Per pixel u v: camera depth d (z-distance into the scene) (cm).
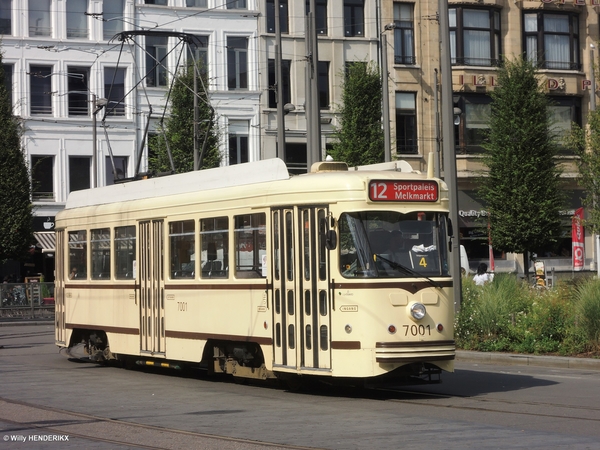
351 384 1388
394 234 1372
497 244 4238
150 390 1526
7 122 4325
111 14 4688
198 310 1614
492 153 4241
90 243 1991
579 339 1911
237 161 4766
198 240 1622
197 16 4731
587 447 925
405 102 4741
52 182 4625
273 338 1442
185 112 4281
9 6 4581
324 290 1366
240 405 1308
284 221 1428
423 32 4753
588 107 4862
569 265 4756
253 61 4781
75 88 4656
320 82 4778
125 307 1839
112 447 984
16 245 4309
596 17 4897
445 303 1383
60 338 2125
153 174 1886
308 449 941
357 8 4822
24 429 1120
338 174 1392
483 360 1966
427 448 930
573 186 4741
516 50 4781
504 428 1057
